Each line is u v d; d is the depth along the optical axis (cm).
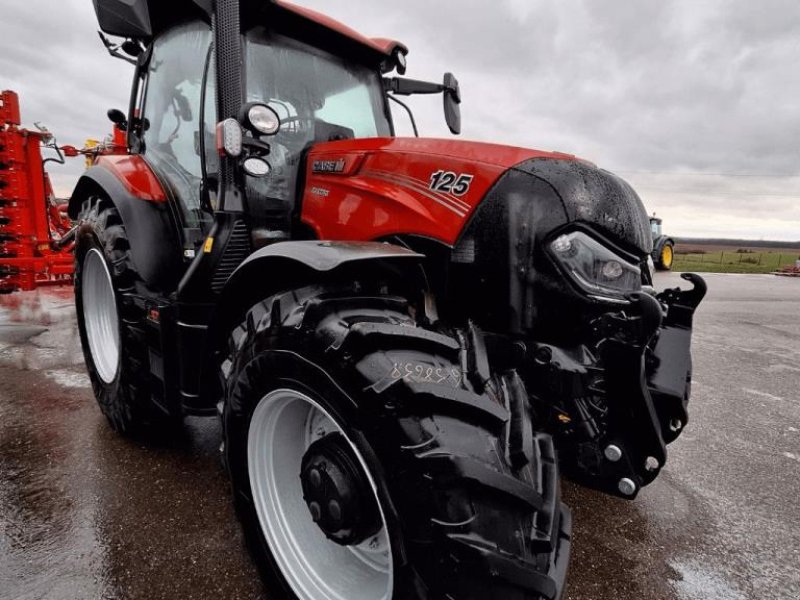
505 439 127
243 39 225
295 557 159
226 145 190
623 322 150
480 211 169
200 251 210
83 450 261
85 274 304
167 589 167
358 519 133
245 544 169
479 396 124
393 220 187
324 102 255
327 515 137
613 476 164
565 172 166
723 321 771
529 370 163
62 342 474
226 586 169
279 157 232
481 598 110
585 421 160
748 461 284
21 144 530
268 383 150
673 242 1583
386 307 150
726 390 419
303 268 157
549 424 163
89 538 191
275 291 174
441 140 188
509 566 111
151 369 238
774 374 472
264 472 164
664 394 174
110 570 174
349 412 125
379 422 119
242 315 185
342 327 133
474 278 170
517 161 170
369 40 268
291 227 232
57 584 167
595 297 159
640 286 173
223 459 173
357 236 198
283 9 228
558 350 161
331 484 135
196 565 178
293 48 244
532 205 162
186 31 250
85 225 292
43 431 283
